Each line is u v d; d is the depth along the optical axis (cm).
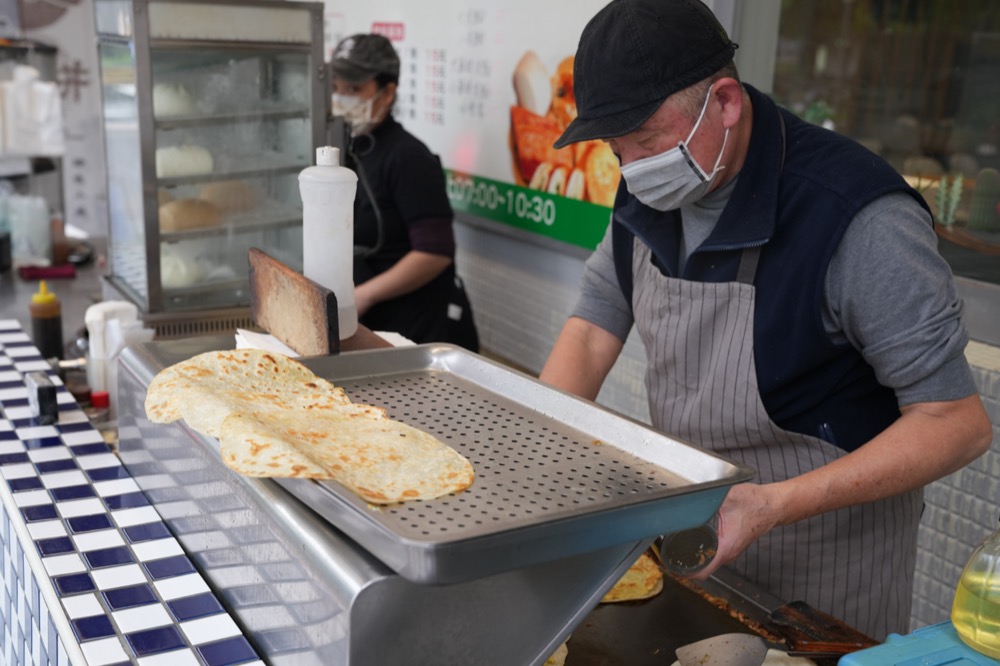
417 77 413
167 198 271
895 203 142
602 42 140
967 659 108
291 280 155
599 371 186
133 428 155
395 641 96
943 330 138
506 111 353
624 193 177
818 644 121
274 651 111
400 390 142
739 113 145
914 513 166
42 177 413
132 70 259
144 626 117
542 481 110
